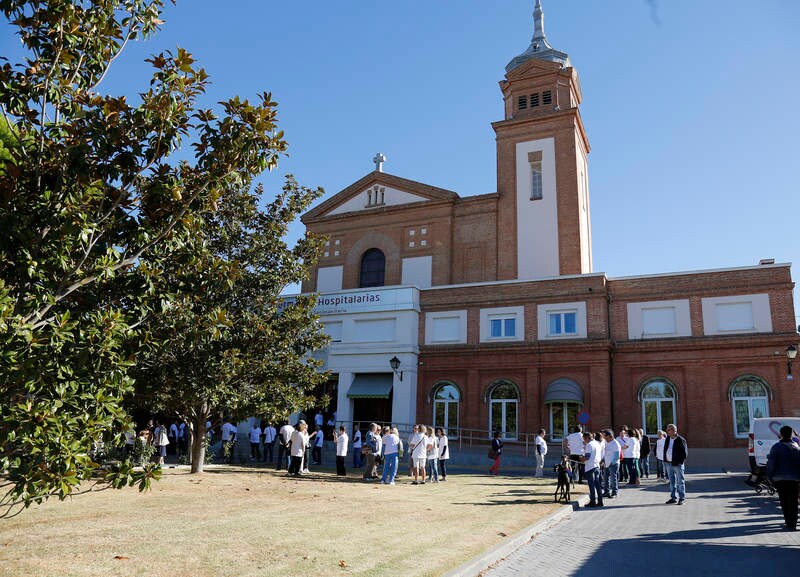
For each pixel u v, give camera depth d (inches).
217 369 692.7
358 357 1352.1
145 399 725.9
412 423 1283.2
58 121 297.1
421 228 1599.4
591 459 587.8
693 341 1123.9
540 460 884.0
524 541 391.2
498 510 511.5
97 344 266.7
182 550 317.4
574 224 1465.3
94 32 307.9
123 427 272.8
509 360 1243.2
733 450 1061.8
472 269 1533.0
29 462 239.1
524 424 1205.7
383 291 1366.9
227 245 801.6
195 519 416.5
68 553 305.7
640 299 1190.9
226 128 328.8
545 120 1553.9
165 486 611.8
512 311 1275.8
